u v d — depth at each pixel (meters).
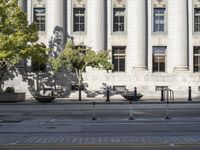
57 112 26.84
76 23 47.44
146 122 20.14
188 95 41.06
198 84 45.69
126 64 47.34
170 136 15.05
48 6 47.03
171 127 17.98
